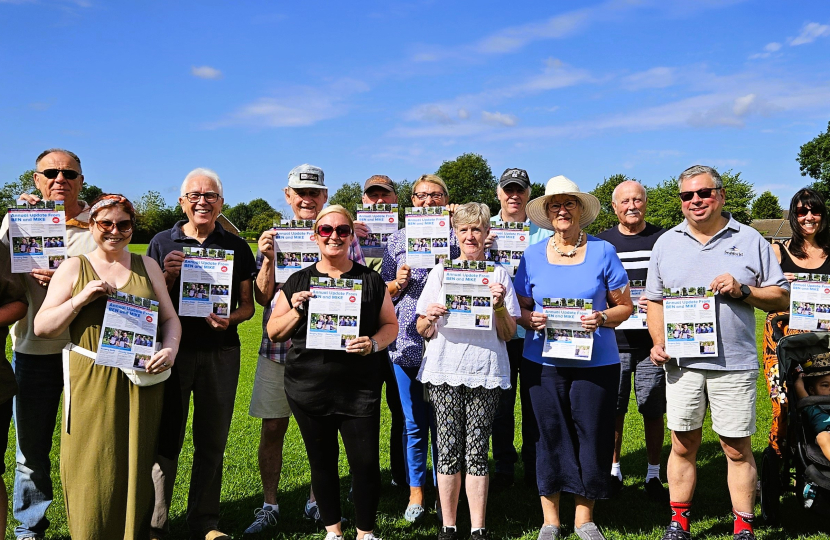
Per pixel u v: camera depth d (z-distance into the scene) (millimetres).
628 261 6113
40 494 4727
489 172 85125
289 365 4434
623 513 5457
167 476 4684
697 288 4535
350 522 5242
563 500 5758
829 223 5605
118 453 3926
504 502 5727
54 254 4605
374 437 4383
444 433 4637
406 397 5359
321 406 4312
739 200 61312
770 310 4641
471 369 4598
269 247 5184
